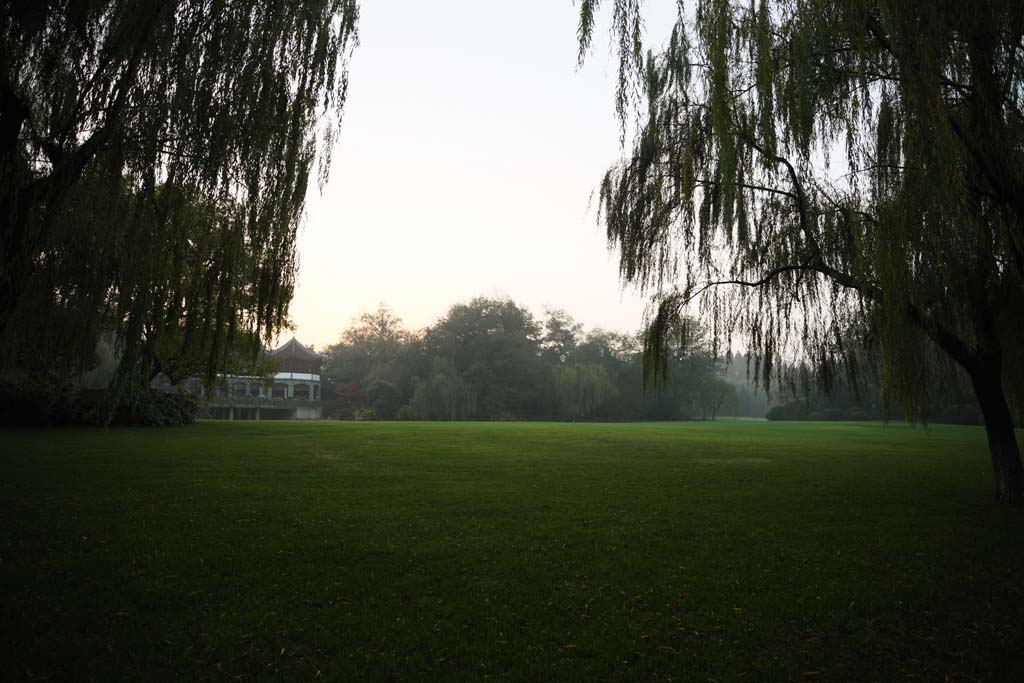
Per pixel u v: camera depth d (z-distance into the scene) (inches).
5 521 291.9
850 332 395.5
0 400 866.8
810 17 285.7
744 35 323.9
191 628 174.4
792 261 395.5
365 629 176.1
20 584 205.2
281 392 3344.0
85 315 275.1
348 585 213.2
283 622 180.4
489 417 2684.5
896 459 656.4
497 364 2842.0
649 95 402.9
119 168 248.5
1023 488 381.7
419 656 159.8
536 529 301.0
